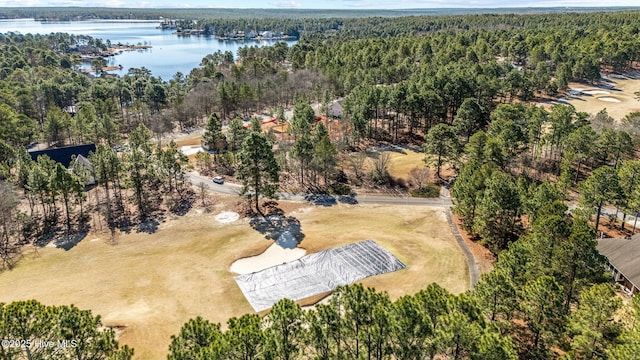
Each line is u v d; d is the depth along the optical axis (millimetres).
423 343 22453
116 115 108375
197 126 104625
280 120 93125
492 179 44469
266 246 47094
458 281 40438
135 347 31719
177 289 39125
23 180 57188
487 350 20734
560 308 26344
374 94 81938
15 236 49094
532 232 38031
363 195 60812
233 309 36562
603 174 45219
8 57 167625
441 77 88938
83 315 22391
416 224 52188
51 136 87375
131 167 55094
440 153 65000
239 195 58781
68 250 46188
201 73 149875
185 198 59562
